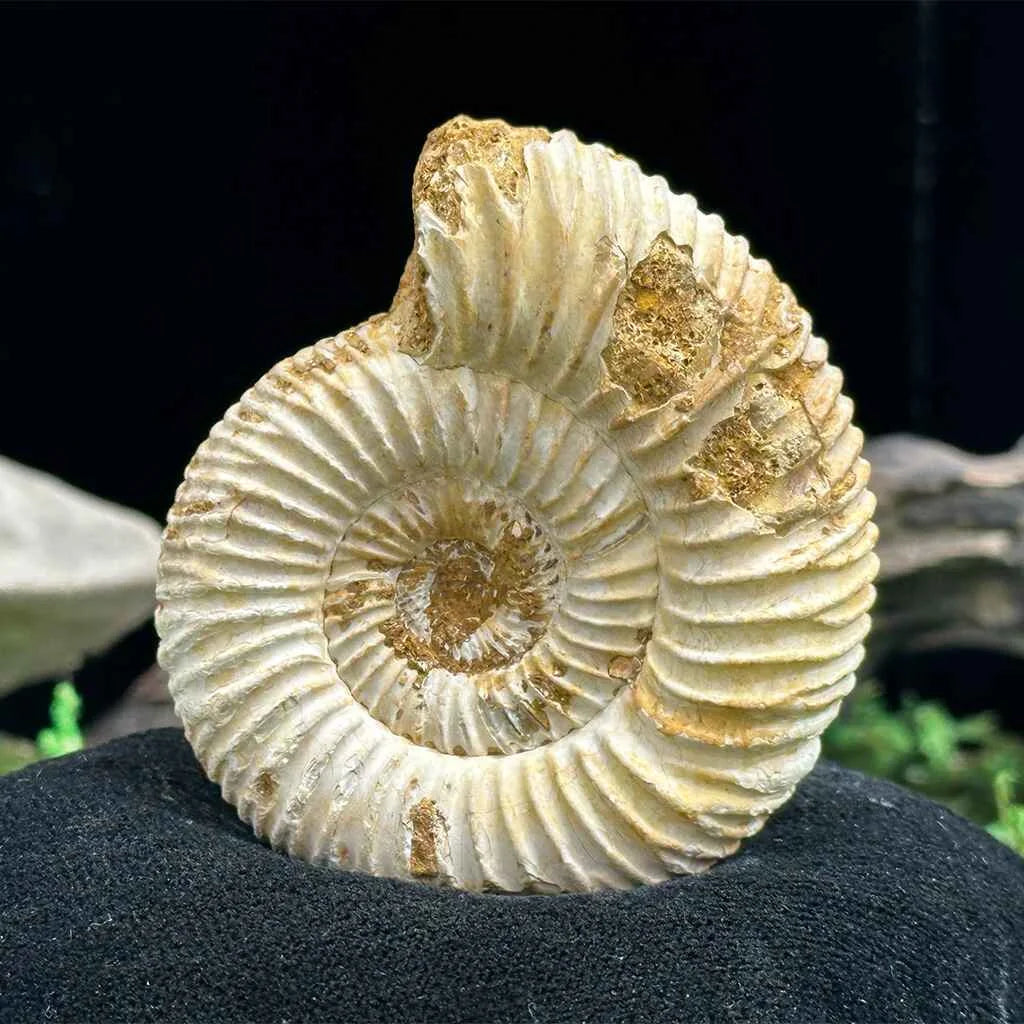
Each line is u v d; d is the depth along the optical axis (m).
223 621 0.22
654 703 0.22
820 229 0.38
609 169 0.21
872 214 0.38
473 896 0.21
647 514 0.21
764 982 0.20
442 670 0.22
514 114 0.36
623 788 0.22
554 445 0.21
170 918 0.20
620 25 0.35
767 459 0.21
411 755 0.22
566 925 0.21
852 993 0.20
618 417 0.21
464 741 0.22
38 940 0.20
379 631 0.22
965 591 0.38
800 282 0.38
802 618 0.21
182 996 0.20
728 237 0.22
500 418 0.21
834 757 0.36
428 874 0.22
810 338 0.22
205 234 0.37
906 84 0.36
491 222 0.21
